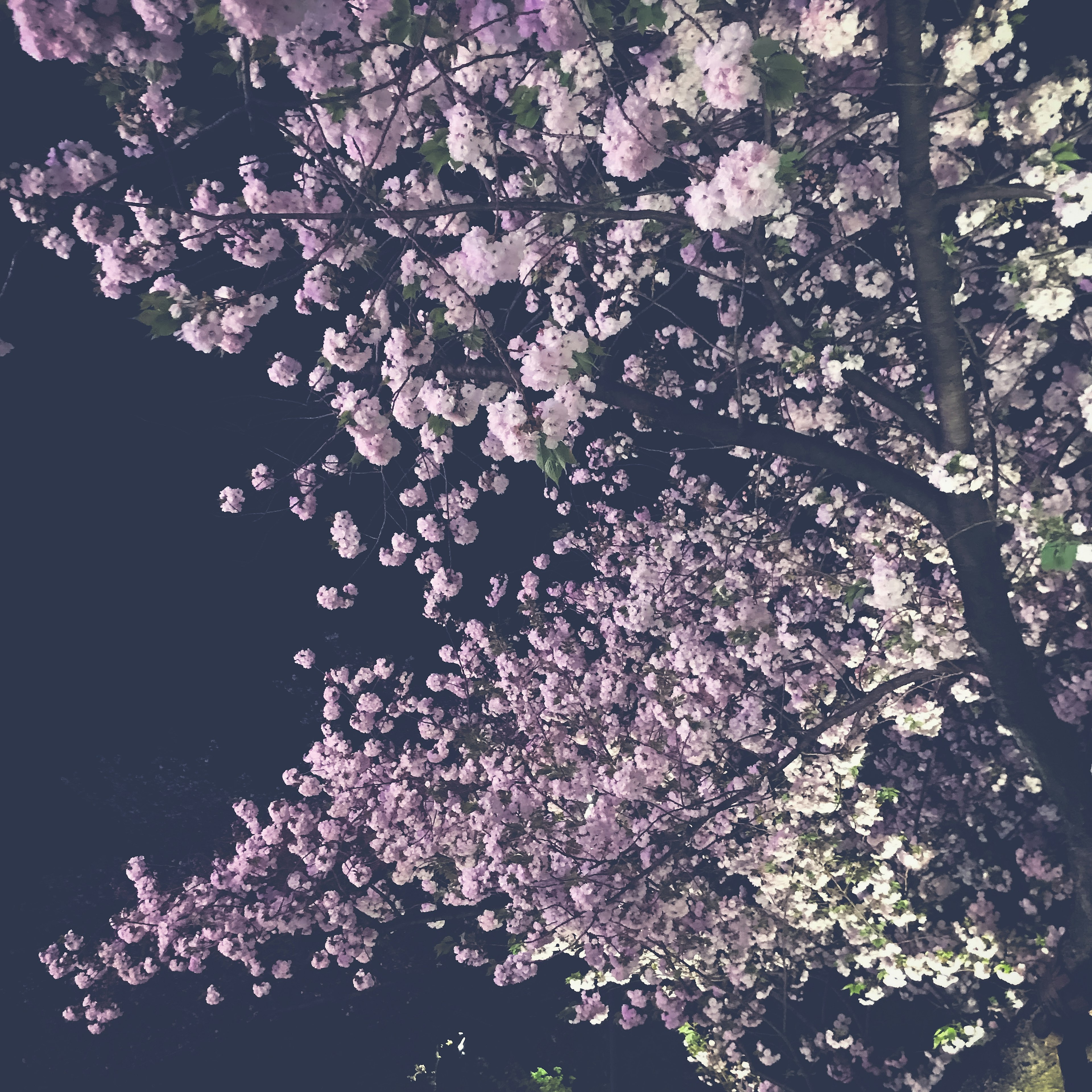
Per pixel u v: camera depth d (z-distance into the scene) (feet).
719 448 24.59
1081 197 13.12
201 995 31.58
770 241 20.02
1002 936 21.15
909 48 13.79
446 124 14.96
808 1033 26.20
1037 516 14.42
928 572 25.79
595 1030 30.22
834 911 22.57
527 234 14.97
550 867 22.04
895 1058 24.54
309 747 37.45
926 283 15.75
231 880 27.04
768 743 23.39
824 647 23.50
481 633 28.66
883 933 22.86
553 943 23.68
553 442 9.66
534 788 24.61
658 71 12.09
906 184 15.03
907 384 22.38
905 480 17.97
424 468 18.06
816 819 24.34
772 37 15.52
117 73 11.75
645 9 9.56
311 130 13.80
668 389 23.68
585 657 29.35
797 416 22.71
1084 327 18.07
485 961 25.53
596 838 21.22
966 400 16.66
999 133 16.46
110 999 29.43
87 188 9.99
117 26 9.56
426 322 12.31
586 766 24.32
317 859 26.17
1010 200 16.37
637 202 16.97
